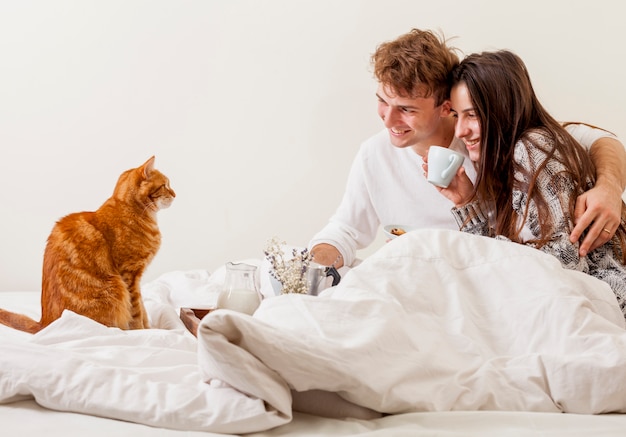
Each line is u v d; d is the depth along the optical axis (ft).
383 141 7.45
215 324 3.09
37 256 11.18
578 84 11.07
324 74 11.30
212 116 11.29
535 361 3.78
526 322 4.07
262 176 11.37
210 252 11.37
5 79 11.06
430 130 6.56
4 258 11.12
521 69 5.78
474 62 5.91
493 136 5.69
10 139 11.10
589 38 11.03
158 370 3.72
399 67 6.25
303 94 11.32
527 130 5.53
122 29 11.16
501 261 4.34
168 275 8.71
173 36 11.20
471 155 6.01
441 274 4.26
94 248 6.27
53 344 4.65
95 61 11.16
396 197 7.43
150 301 7.04
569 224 5.04
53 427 3.17
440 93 6.34
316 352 3.22
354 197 7.62
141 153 11.27
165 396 3.35
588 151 6.10
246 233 11.40
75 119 11.17
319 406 3.46
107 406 3.32
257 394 3.15
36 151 11.14
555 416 3.40
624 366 3.61
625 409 3.66
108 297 6.19
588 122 11.09
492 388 3.66
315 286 5.53
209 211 11.35
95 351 4.17
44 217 11.18
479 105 5.74
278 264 5.62
